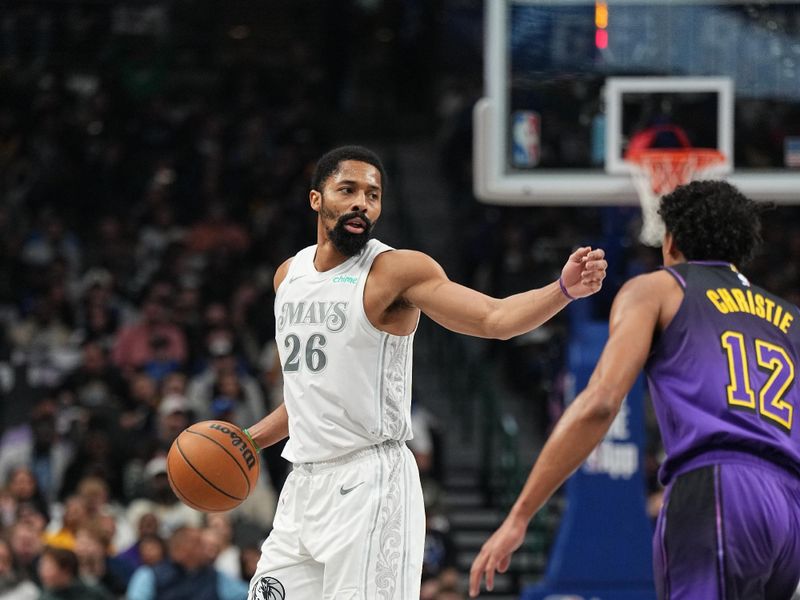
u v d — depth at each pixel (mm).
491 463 19266
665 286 6109
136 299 22656
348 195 6703
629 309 6004
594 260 5941
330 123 33156
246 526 15000
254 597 6945
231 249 24406
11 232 25297
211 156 27844
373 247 6801
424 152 32844
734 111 12461
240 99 31219
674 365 5992
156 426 17578
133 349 20172
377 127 33344
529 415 21562
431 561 15727
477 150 12453
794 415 5934
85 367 18922
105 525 14320
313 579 6809
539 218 24828
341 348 6680
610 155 12398
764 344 6012
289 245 25375
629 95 12445
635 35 12500
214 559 13500
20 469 15648
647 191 12367
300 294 6855
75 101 30484
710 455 5836
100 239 25344
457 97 31906
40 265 24141
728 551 5664
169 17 34250
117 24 33531
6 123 28766
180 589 13336
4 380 19344
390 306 6691
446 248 27578
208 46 34438
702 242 6297
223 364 17750
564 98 12492
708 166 12375
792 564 5801
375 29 34156
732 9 12539
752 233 6359
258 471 7297
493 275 22531
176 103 31781
